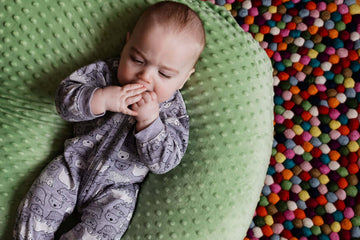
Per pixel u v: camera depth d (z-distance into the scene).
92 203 0.82
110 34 0.86
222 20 0.90
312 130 1.10
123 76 0.74
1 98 0.85
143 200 0.85
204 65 0.86
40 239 0.79
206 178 0.81
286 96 1.12
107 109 0.73
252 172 0.84
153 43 0.70
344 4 1.15
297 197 1.08
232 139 0.83
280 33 1.15
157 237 0.80
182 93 0.87
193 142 0.84
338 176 1.08
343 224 1.05
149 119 0.74
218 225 0.79
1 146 0.84
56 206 0.80
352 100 1.10
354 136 1.09
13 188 0.84
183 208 0.80
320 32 1.14
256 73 0.88
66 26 0.83
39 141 0.87
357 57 1.12
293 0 1.16
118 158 0.82
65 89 0.75
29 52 0.83
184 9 0.73
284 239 1.05
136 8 0.86
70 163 0.82
